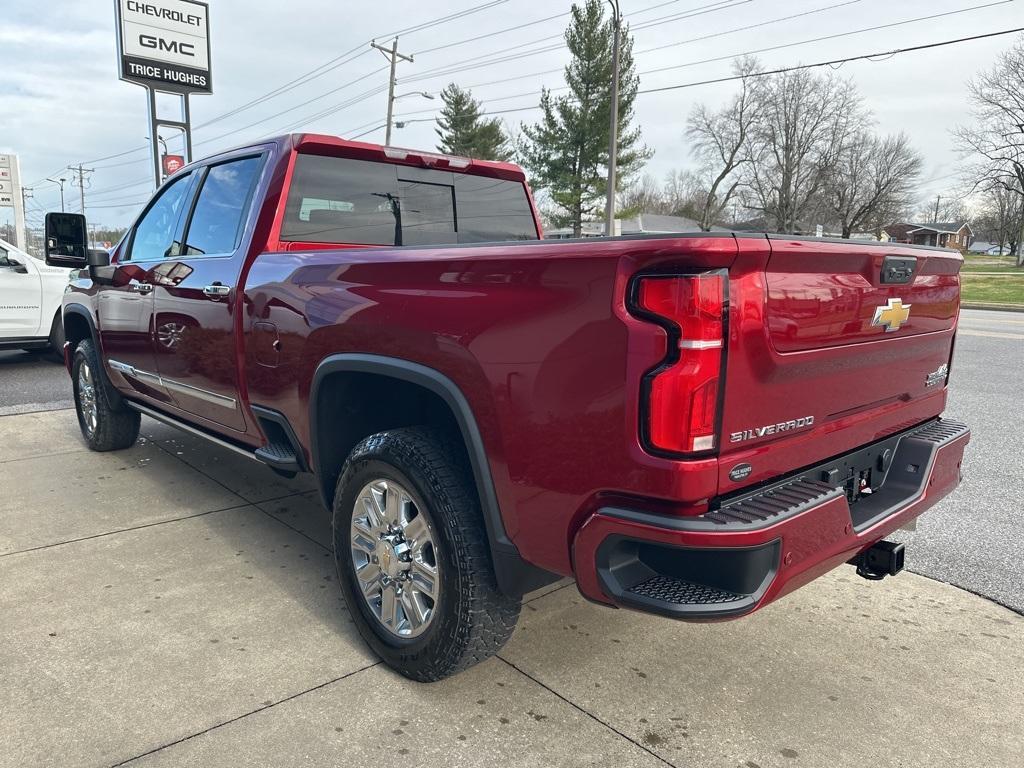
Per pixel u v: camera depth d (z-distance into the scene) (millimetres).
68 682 2465
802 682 2564
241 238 3324
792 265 1907
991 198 63219
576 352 1875
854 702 2449
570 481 1940
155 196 4379
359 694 2436
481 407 2133
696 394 1725
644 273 1756
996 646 2828
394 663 2518
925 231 101812
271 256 3057
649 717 2348
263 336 3041
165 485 4598
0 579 3242
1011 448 5660
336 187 3426
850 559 2395
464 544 2242
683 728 2295
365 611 2639
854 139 60000
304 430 2916
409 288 2338
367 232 3568
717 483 1801
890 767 2133
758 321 1825
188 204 3926
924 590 3303
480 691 2473
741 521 1775
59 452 5328
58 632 2791
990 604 3178
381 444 2451
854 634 2908
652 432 1754
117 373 4684
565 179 41469
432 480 2293
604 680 2553
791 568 1862
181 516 4066
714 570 1794
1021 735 2289
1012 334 14352
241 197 3461
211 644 2730
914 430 2777
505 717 2330
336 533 2717
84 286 4988
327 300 2668
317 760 2111
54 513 4074
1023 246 56656
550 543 2043
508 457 2080
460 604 2266
